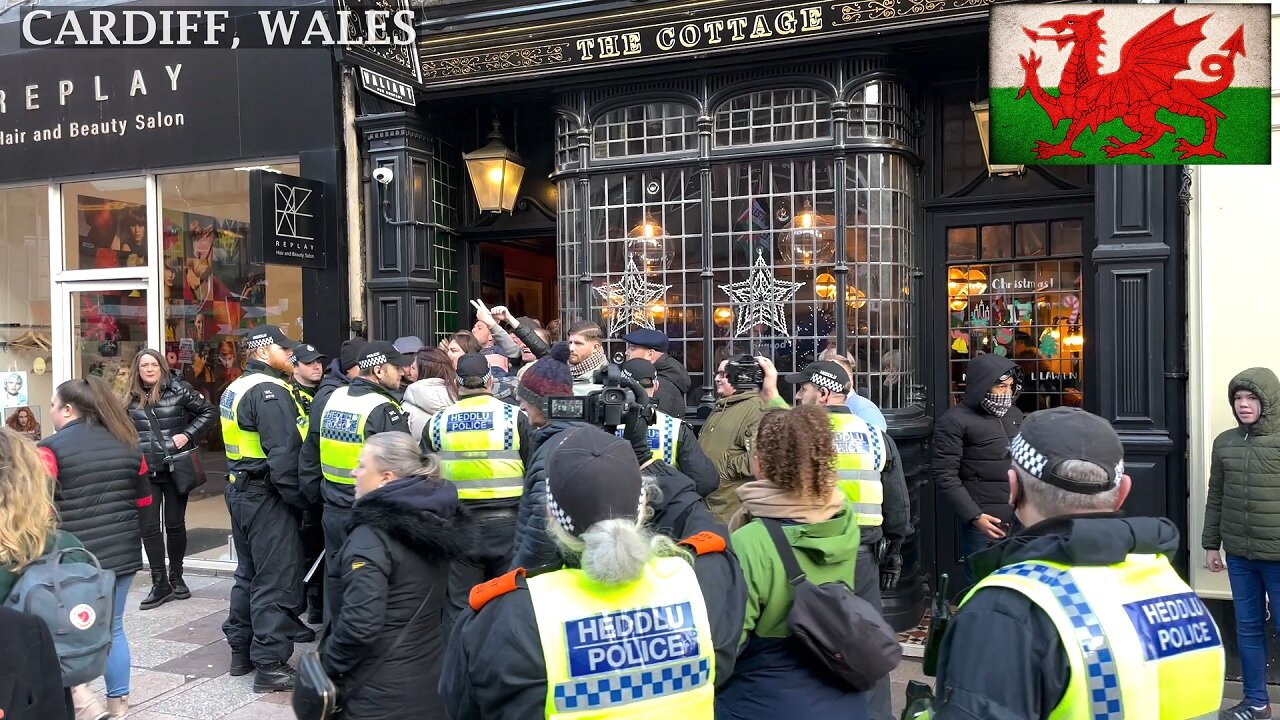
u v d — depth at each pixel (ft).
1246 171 14.67
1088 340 17.89
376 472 9.28
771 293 18.47
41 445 12.48
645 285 19.35
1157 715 5.01
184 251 22.89
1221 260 14.78
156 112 22.13
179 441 19.83
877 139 17.78
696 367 19.06
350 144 20.75
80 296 24.30
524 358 19.74
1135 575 5.34
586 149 19.70
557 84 19.62
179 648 17.04
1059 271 18.15
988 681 5.06
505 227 22.22
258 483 15.33
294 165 21.62
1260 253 14.60
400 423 14.25
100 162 22.90
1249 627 13.48
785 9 17.30
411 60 19.88
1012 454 5.85
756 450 7.77
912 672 15.69
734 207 18.71
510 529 13.34
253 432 15.25
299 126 20.86
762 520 7.27
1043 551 5.36
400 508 8.90
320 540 17.49
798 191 18.26
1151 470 15.26
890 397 18.12
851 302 17.92
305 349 17.75
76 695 8.75
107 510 12.78
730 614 6.03
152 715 13.98
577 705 5.31
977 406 15.28
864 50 17.54
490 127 22.04
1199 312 14.92
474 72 19.89
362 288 21.02
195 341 22.89
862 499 11.41
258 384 15.38
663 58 18.44
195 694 14.84
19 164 23.79
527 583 5.64
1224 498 13.55
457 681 5.61
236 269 22.26
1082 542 5.20
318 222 20.56
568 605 5.48
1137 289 15.38
